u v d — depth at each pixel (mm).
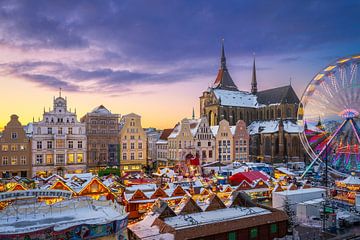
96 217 30875
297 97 148125
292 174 77750
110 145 89312
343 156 59375
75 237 27766
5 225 28062
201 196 51406
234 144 110188
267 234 34094
